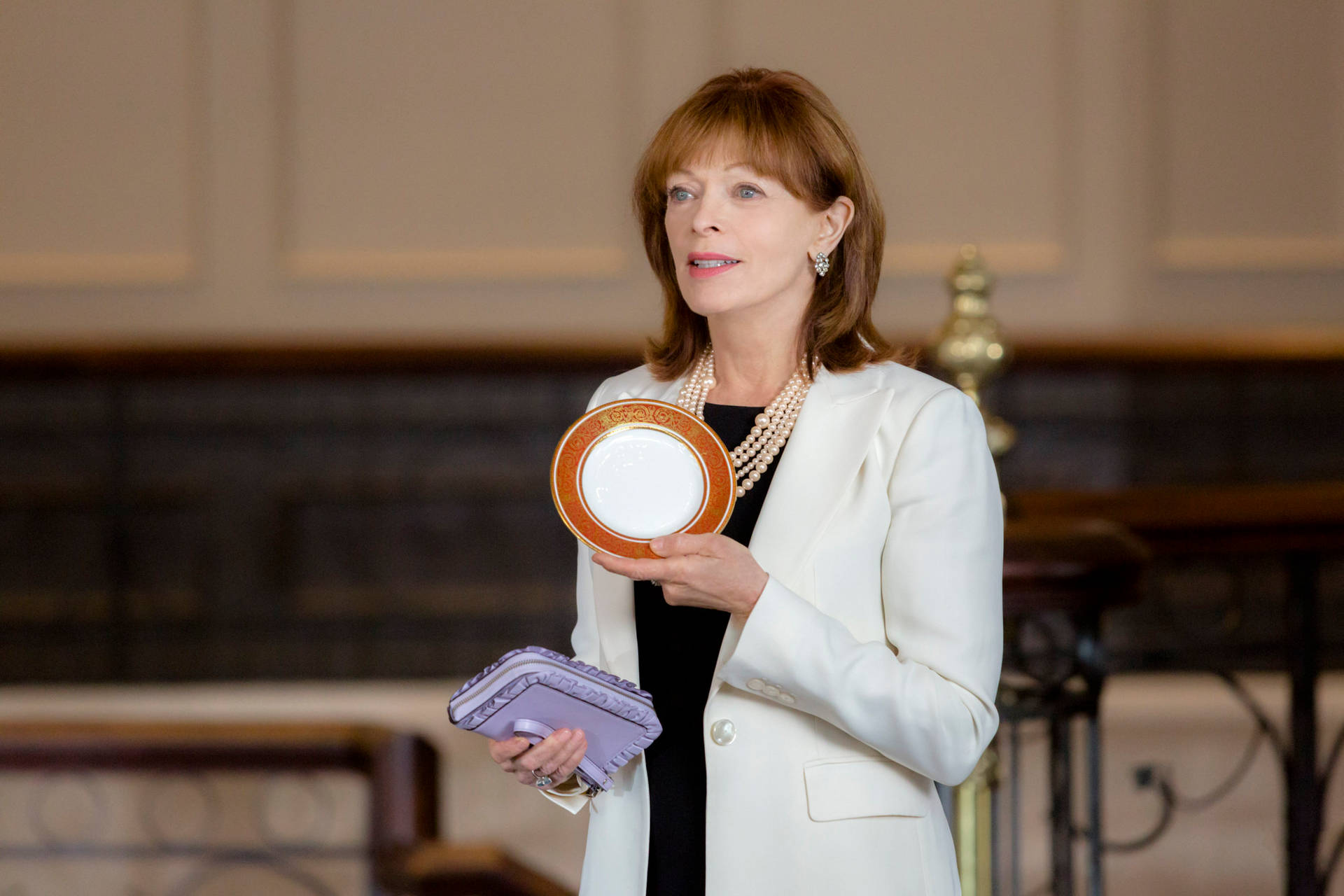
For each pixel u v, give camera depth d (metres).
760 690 3.30
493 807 10.50
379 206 13.93
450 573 13.89
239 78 13.77
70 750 5.64
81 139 13.77
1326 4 13.66
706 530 3.31
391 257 13.95
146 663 13.79
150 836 10.59
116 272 13.81
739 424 3.70
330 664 13.84
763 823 3.32
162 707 13.09
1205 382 13.72
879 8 13.81
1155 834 7.05
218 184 13.81
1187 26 13.72
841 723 3.23
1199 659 7.14
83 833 10.59
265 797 10.77
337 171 13.90
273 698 13.38
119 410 13.65
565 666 3.26
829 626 3.23
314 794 10.81
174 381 13.66
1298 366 13.50
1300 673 6.56
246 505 13.77
